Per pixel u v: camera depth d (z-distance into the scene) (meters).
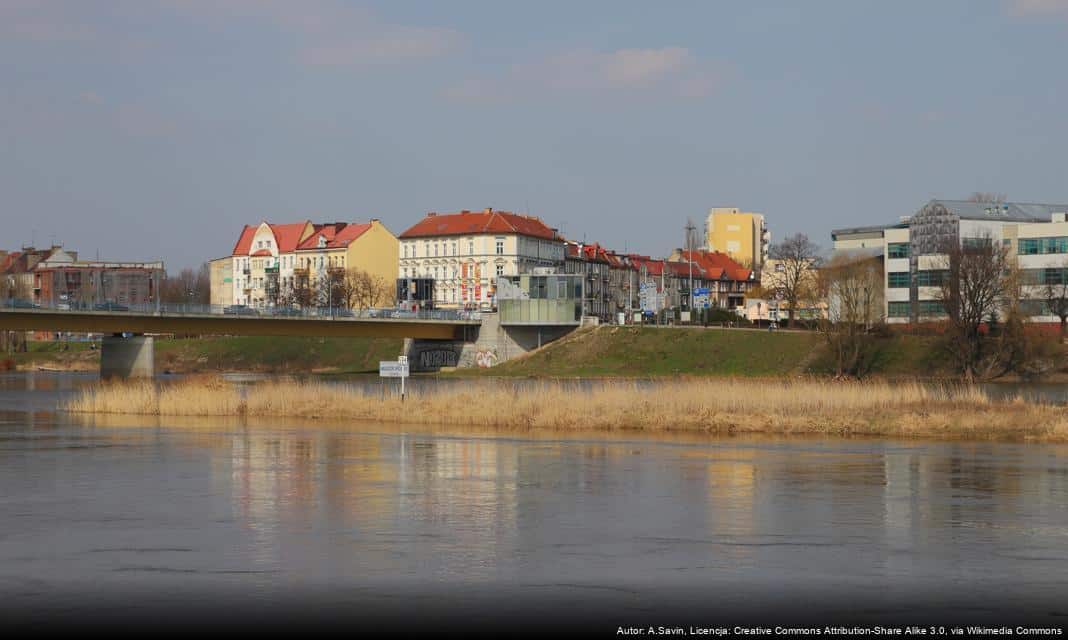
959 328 170.62
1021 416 81.81
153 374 180.88
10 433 80.31
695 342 194.62
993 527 42.38
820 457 64.69
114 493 50.59
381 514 44.81
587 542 39.34
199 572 34.94
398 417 90.12
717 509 46.25
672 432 80.56
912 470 58.91
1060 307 184.00
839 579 34.16
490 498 49.00
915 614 30.56
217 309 184.00
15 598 32.03
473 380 176.25
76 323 164.88
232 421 90.88
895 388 98.00
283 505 47.06
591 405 88.75
